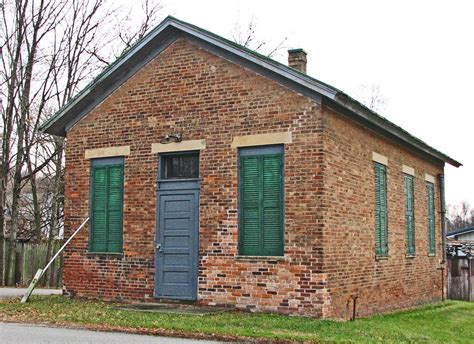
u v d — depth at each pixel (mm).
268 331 11070
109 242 16031
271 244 13719
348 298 14125
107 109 16375
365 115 14664
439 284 21750
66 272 16562
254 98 14203
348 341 10281
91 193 16453
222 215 14312
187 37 15281
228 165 14367
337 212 13852
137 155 15734
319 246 13094
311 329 11398
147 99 15742
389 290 16812
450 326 15406
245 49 14102
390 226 17281
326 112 13672
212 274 14289
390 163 17594
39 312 13602
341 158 14250
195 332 10945
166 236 15062
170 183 15180
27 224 34812
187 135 15008
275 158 13891
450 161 23031
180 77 15297
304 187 13398
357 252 14812
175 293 14750
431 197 21766
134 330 11250
